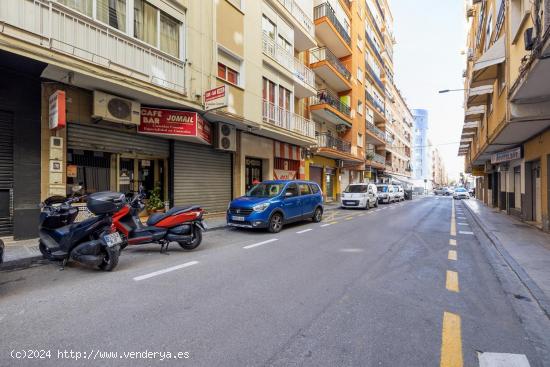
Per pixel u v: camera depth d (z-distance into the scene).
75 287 4.16
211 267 5.20
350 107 25.55
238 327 3.05
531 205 11.82
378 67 35.34
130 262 5.49
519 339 2.95
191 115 9.72
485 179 26.66
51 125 7.06
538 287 4.32
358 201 18.20
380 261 5.82
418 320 3.31
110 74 7.29
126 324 3.09
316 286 4.33
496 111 11.08
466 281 4.71
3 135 6.68
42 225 5.21
